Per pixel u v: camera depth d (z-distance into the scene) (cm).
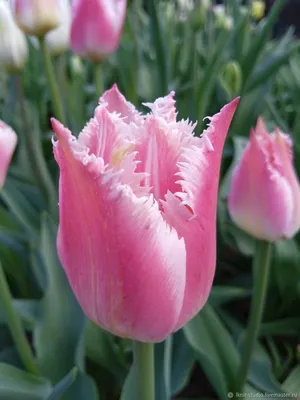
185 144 15
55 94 43
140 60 67
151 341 17
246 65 55
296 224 26
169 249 15
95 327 35
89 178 14
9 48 42
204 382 43
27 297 47
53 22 40
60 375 34
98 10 42
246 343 31
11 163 59
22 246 46
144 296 15
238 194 25
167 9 89
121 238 14
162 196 15
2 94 66
